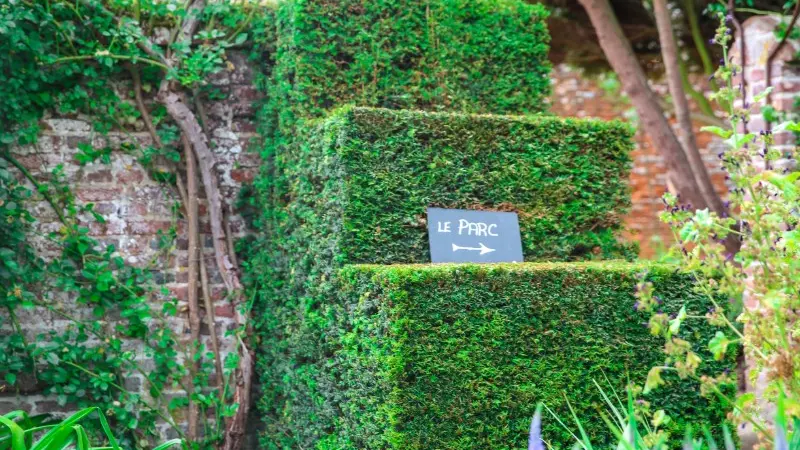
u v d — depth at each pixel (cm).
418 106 399
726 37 224
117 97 416
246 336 423
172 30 419
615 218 369
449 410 293
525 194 358
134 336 416
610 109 839
